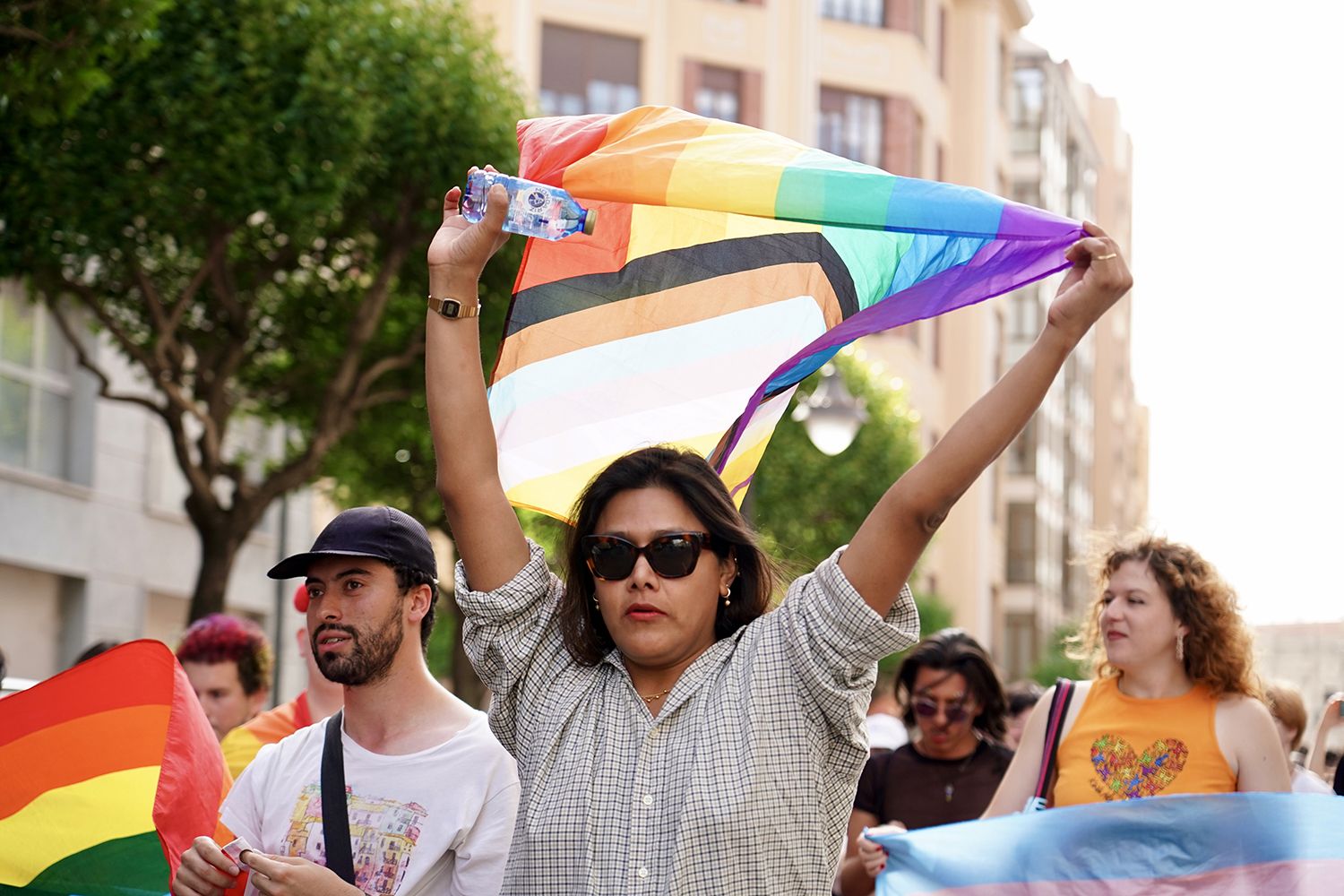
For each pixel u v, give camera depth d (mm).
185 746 3621
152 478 17938
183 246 12398
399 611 3543
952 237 3238
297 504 21531
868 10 32500
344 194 13094
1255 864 4125
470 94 13367
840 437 13781
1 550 15227
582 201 3441
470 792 3402
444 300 3137
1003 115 39062
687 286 3492
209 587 12805
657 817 2934
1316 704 32312
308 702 5320
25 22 7648
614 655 3152
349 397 13906
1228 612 4543
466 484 3150
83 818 3947
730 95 30562
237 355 13141
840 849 3061
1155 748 4504
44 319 16156
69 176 11102
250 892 3416
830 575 2955
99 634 16906
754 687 2965
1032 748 4746
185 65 11234
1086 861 4223
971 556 37594
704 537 3082
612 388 3469
